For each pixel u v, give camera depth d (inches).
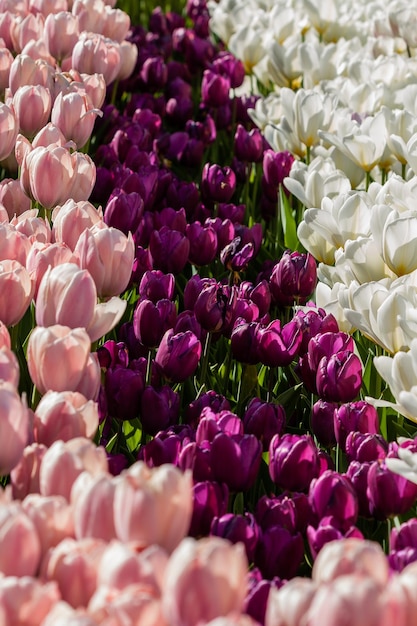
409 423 95.0
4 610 67.7
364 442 83.4
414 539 77.1
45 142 101.7
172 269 102.3
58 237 93.5
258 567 78.0
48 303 83.0
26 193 99.4
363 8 190.4
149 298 96.2
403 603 66.3
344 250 101.0
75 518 71.8
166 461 82.5
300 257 97.2
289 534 77.5
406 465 79.7
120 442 89.6
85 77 118.7
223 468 80.6
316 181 107.9
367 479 81.2
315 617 66.1
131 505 69.9
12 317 85.3
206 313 93.1
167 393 87.7
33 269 87.8
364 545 68.7
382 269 97.0
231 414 82.8
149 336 92.5
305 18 178.7
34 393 86.0
